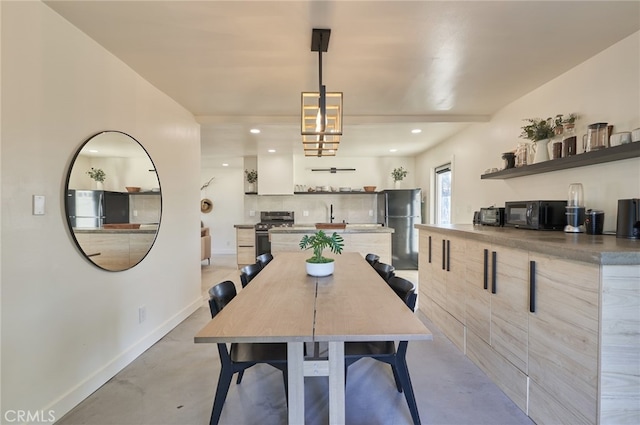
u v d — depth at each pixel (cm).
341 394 131
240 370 160
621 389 135
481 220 341
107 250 215
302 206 694
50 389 171
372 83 277
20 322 156
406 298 170
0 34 147
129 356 238
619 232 189
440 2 166
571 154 236
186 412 182
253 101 321
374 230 444
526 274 181
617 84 210
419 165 658
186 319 331
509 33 198
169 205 303
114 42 206
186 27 189
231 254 788
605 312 134
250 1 164
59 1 165
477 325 233
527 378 179
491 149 369
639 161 195
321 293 172
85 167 195
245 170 669
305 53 222
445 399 193
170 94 298
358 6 170
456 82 274
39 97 166
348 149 602
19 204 155
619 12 176
